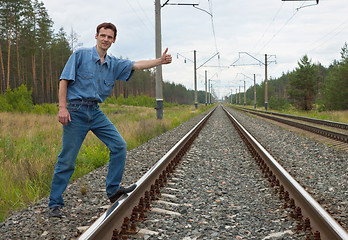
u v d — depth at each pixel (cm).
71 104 333
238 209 382
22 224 334
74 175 579
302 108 4544
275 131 1481
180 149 786
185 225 328
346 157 753
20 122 1569
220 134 1270
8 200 423
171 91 13225
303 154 817
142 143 1084
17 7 4109
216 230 315
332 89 3641
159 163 523
